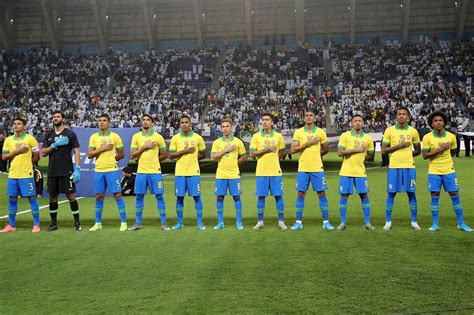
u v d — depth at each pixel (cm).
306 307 437
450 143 781
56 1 4684
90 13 4803
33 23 4869
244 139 2109
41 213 1064
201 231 807
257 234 772
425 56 4244
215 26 4762
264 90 4069
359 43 4619
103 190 845
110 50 4709
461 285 493
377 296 463
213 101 3984
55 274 557
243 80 4225
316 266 570
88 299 470
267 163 817
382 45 4475
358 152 800
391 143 806
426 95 3706
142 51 4825
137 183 839
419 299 454
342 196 812
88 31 4841
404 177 795
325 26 4641
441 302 445
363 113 3591
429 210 1000
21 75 4531
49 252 670
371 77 4100
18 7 4750
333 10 4606
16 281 532
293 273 543
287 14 4647
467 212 966
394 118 3484
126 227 835
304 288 490
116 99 4144
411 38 4534
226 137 837
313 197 1240
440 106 3519
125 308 443
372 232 773
